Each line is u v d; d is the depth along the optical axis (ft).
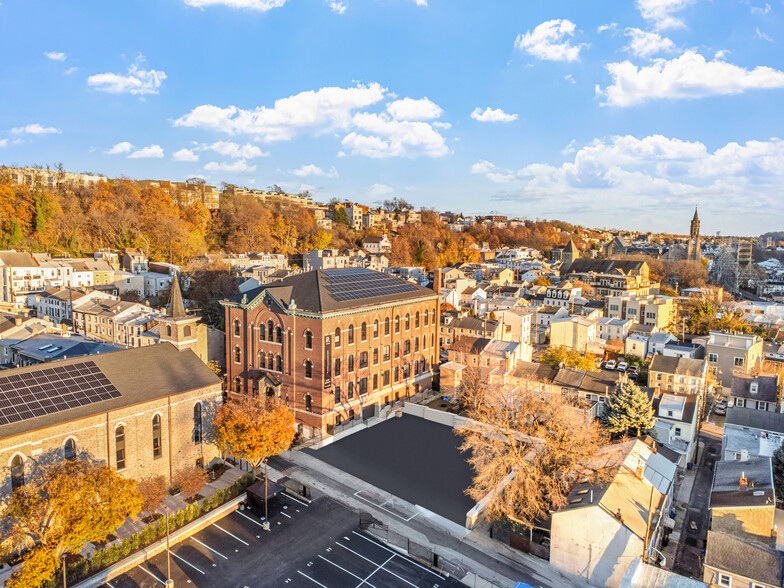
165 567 142.92
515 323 408.26
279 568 143.64
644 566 127.75
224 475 191.62
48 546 126.72
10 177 579.48
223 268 466.29
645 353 388.57
